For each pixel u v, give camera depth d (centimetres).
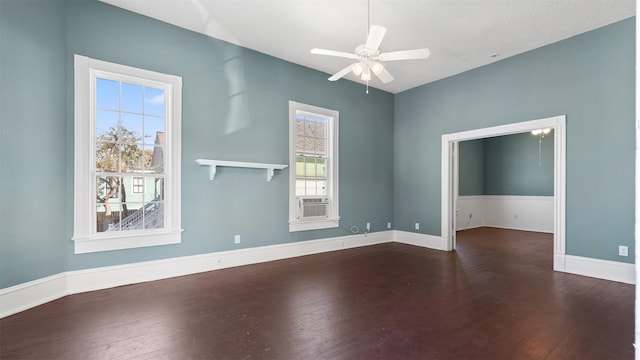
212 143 405
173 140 375
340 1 329
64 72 310
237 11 350
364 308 283
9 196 265
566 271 400
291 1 330
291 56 464
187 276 378
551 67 418
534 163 786
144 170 363
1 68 259
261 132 450
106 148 340
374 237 593
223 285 345
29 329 239
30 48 280
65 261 312
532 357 202
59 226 305
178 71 381
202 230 398
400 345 218
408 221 602
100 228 336
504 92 467
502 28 380
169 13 354
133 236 350
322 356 204
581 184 390
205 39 402
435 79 554
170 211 375
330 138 536
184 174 384
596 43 380
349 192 558
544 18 358
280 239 470
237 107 427
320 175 530
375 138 598
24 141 276
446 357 202
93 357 202
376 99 602
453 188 551
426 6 336
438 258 477
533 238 666
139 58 354
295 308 282
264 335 232
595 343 220
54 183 301
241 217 431
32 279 282
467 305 289
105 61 334
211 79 405
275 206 464
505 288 338
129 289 330
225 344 219
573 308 282
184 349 212
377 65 293
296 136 495
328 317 263
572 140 398
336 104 541
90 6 326
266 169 455
